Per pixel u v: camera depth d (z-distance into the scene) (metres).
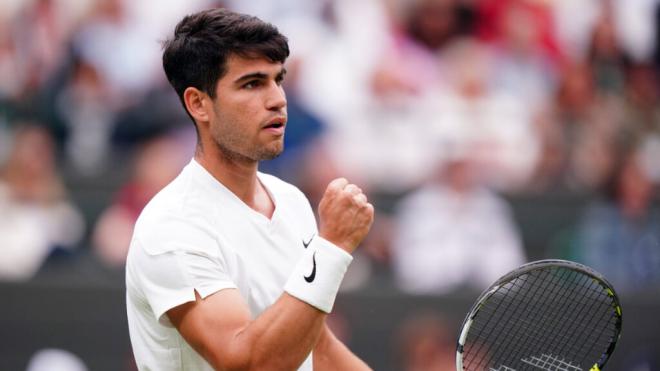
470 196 20.72
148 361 8.33
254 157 8.09
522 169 21.66
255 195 8.57
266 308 8.17
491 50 22.75
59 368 19.78
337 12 22.56
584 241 21.12
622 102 22.91
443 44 22.69
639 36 23.55
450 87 22.19
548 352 9.52
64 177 20.80
